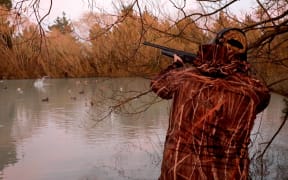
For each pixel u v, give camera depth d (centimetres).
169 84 211
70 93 3494
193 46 606
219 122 194
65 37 3475
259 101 202
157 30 594
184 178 193
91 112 2067
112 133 1598
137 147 1352
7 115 2280
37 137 1611
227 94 196
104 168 1116
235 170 193
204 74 203
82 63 3609
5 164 1220
